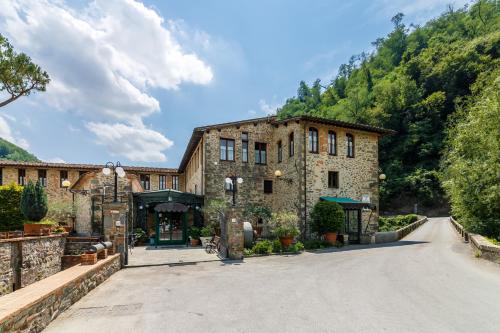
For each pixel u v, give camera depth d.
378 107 53.06
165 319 4.98
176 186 31.12
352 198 18.98
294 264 10.50
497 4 66.44
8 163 24.75
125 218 10.43
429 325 4.52
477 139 15.27
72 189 19.59
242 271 9.32
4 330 3.46
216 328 4.54
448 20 76.06
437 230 24.02
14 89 12.95
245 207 18.62
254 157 19.33
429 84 52.66
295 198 17.67
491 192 13.82
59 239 11.66
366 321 4.73
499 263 9.51
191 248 15.53
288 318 4.93
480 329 4.34
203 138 18.52
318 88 96.38
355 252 13.42
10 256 8.62
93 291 6.94
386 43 83.50
